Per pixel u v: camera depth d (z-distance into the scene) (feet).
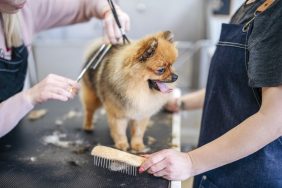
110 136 3.43
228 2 5.52
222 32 2.76
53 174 2.65
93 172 2.67
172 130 3.56
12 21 2.92
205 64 5.45
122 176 2.59
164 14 5.74
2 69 2.91
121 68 2.74
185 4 5.67
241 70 2.53
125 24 3.29
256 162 2.60
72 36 5.86
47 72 5.57
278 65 2.06
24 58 3.21
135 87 2.72
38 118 3.92
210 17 5.60
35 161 2.87
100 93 3.07
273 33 2.13
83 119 3.89
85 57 3.48
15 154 3.00
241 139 2.19
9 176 2.62
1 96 2.89
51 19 3.66
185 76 5.62
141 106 2.81
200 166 2.32
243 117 2.57
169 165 2.31
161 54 2.57
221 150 2.26
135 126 3.11
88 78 3.27
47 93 2.47
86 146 3.16
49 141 3.29
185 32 5.85
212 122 2.81
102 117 4.00
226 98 2.67
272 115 2.09
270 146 2.55
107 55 3.08
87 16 3.72
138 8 5.72
